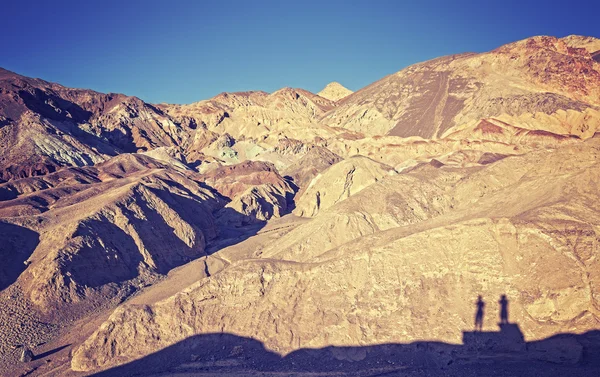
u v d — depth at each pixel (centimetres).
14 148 19025
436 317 6675
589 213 7038
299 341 6794
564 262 6525
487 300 6619
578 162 8375
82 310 8506
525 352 6144
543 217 7056
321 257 7950
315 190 15612
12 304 8212
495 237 7075
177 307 7212
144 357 6800
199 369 6481
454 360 6275
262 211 15512
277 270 7494
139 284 9706
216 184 19000
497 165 10462
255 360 6606
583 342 6012
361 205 10188
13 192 15150
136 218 11188
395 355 6450
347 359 6506
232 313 7175
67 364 6912
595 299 6228
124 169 19000
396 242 7481
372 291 7100
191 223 12594
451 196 10525
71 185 15400
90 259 9369
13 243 9538
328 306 7069
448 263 7075
